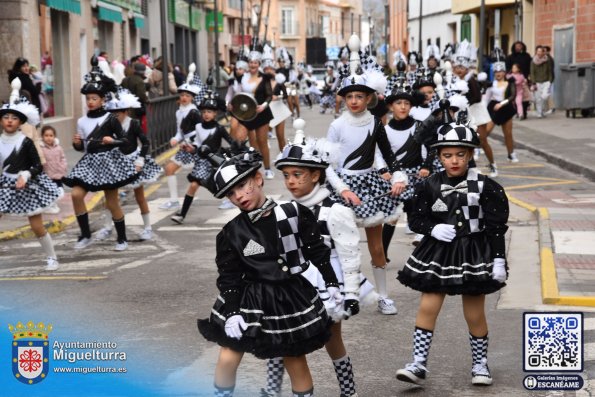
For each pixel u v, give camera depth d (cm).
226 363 627
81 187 1353
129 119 1378
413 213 764
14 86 1221
